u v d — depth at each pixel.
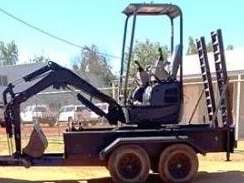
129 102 13.14
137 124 13.03
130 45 13.13
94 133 12.55
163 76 13.09
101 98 13.12
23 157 12.55
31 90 12.63
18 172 14.55
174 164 12.50
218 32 13.55
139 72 13.40
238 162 16.38
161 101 13.00
